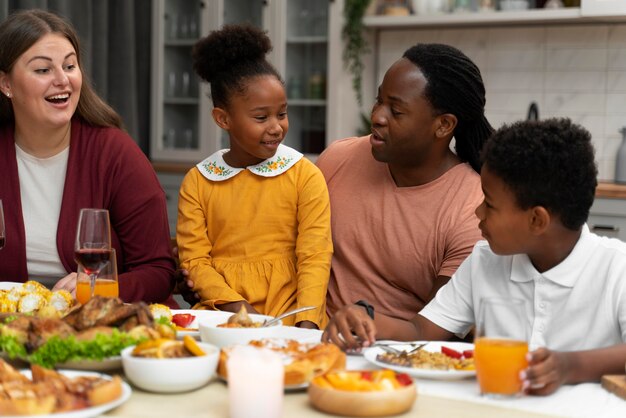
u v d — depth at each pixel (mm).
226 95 2037
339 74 4207
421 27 4316
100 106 2186
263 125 2016
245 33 2055
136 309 1306
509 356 1147
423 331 1591
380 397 1073
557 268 1451
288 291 2014
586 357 1253
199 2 4441
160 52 4527
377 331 1527
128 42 4332
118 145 2141
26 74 1986
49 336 1262
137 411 1096
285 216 2041
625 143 3887
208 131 4449
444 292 1616
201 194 2084
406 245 1958
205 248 2066
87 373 1190
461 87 1914
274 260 2029
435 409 1114
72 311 1370
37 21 2012
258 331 1366
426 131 1920
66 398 1061
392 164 1989
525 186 1359
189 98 4488
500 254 1443
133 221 2111
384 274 1991
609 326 1419
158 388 1165
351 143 2164
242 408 1032
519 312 1204
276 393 1037
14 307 1590
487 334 1205
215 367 1206
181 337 1440
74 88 2035
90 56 4125
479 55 4234
